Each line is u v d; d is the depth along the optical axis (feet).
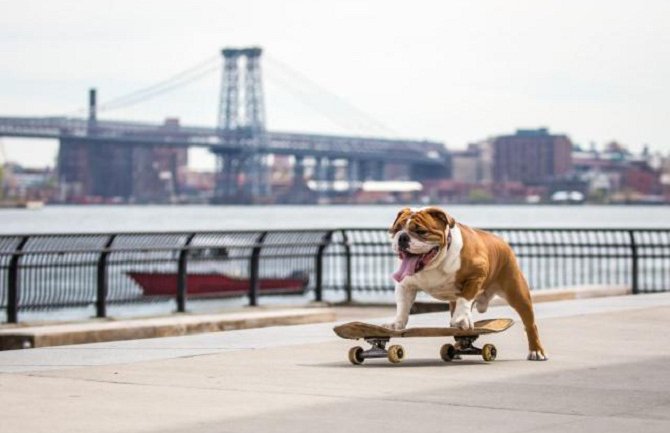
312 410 28.86
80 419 27.81
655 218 548.72
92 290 75.72
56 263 67.82
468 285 35.01
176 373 35.06
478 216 581.53
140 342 43.86
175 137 631.56
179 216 615.16
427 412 28.60
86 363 37.58
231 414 28.37
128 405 29.60
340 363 37.09
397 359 36.60
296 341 43.65
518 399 30.37
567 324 48.73
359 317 63.10
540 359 37.52
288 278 81.35
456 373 34.76
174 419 27.78
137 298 70.18
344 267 87.04
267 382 33.17
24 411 28.84
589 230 78.69
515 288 36.96
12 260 63.16
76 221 506.89
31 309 65.77
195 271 82.12
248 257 75.15
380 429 26.63
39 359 38.75
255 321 54.54
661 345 41.78
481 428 26.71
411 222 34.22
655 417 28.04
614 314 52.95
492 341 42.78
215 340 44.24
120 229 364.58
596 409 29.01
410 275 34.68
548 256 81.10
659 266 177.88
